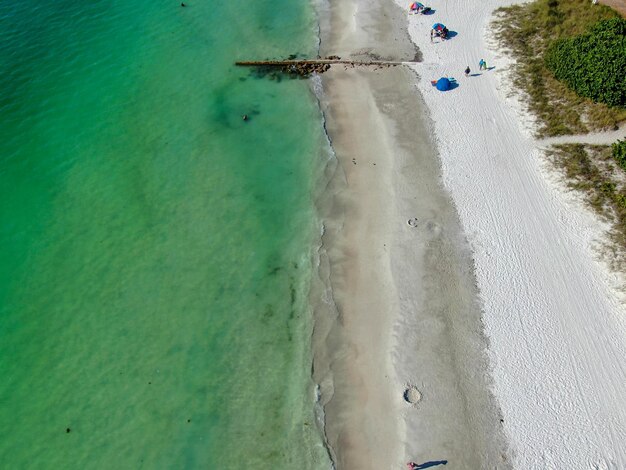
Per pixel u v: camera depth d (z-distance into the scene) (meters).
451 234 31.84
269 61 44.31
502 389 25.72
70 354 28.02
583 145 35.25
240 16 49.62
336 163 36.47
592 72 36.69
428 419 25.00
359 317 28.88
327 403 25.89
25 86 42.59
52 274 31.31
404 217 32.97
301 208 34.19
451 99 39.81
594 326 27.53
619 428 24.19
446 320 28.30
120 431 25.30
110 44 46.50
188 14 49.84
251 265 31.42
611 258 29.91
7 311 29.78
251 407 25.97
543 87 39.34
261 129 39.03
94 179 36.12
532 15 45.16
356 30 47.09
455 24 46.22
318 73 43.06
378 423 25.08
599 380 25.72
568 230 31.38
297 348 27.97
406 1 49.94
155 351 27.98
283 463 24.19
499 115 38.19
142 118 40.12
